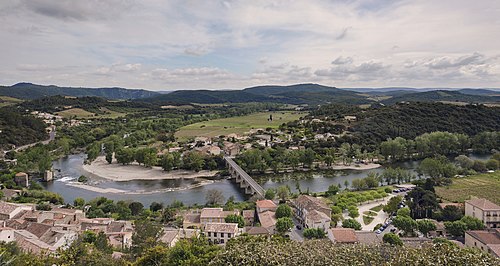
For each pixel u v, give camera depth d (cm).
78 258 6488
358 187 18525
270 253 4931
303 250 5156
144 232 9212
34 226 10406
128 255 8206
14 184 19250
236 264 4844
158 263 6575
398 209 14025
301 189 19888
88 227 11112
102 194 19212
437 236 11512
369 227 12781
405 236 11594
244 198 18625
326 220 11950
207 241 10012
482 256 4684
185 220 12912
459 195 16262
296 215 14212
